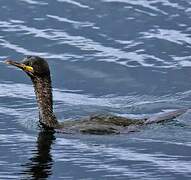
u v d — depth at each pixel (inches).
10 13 887.7
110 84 780.6
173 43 840.9
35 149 638.5
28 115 711.1
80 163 611.8
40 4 901.8
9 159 619.2
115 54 824.3
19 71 794.8
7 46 832.3
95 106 734.5
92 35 853.8
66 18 879.7
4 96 748.0
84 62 811.4
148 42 842.8
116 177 589.9
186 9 896.9
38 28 863.1
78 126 678.5
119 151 633.6
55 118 691.4
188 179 586.6
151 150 635.5
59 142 652.7
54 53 824.9
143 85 776.9
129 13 887.7
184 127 673.6
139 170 601.0
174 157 622.5
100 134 665.6
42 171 598.5
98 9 895.1
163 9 896.3
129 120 686.5
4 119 701.3
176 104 737.0
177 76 789.2
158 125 677.9
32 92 758.5
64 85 778.2
